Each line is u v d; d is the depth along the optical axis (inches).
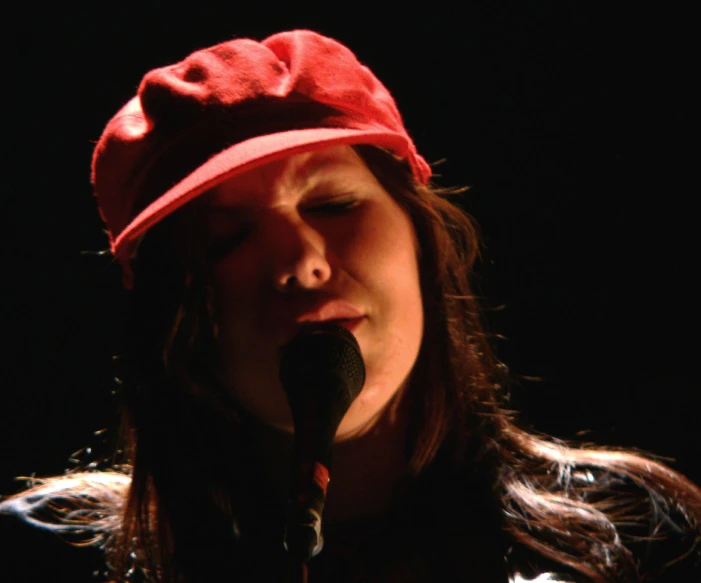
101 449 307.1
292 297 146.4
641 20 304.0
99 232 326.6
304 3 317.4
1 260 323.0
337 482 160.4
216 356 155.6
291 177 151.9
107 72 326.0
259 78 150.2
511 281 306.8
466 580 158.7
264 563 163.6
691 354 290.4
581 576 161.2
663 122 302.7
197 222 153.2
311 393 129.5
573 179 309.1
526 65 314.8
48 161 327.0
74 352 318.7
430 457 166.2
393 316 150.3
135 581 171.9
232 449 169.0
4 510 189.0
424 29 317.7
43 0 322.3
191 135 149.5
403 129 171.0
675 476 183.9
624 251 302.4
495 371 191.0
